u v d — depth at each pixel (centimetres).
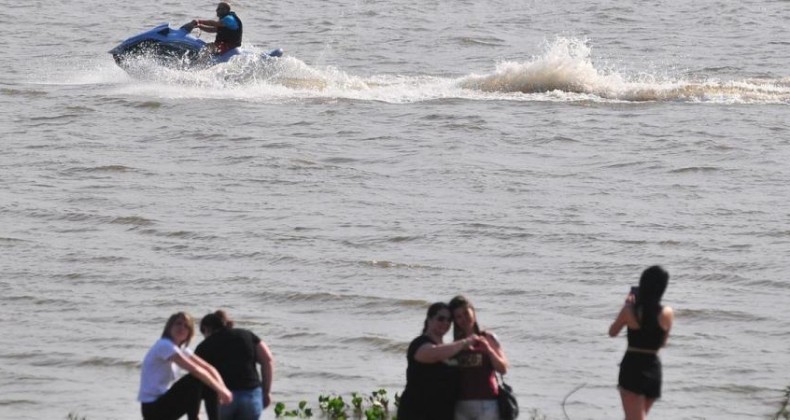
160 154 8688
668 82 11519
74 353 5138
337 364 5062
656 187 7962
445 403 3469
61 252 6544
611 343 5309
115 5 17888
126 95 10456
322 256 6506
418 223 7106
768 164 8506
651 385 3712
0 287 5978
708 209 7438
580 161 8581
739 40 14962
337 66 12862
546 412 4541
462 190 7850
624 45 14612
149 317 5594
